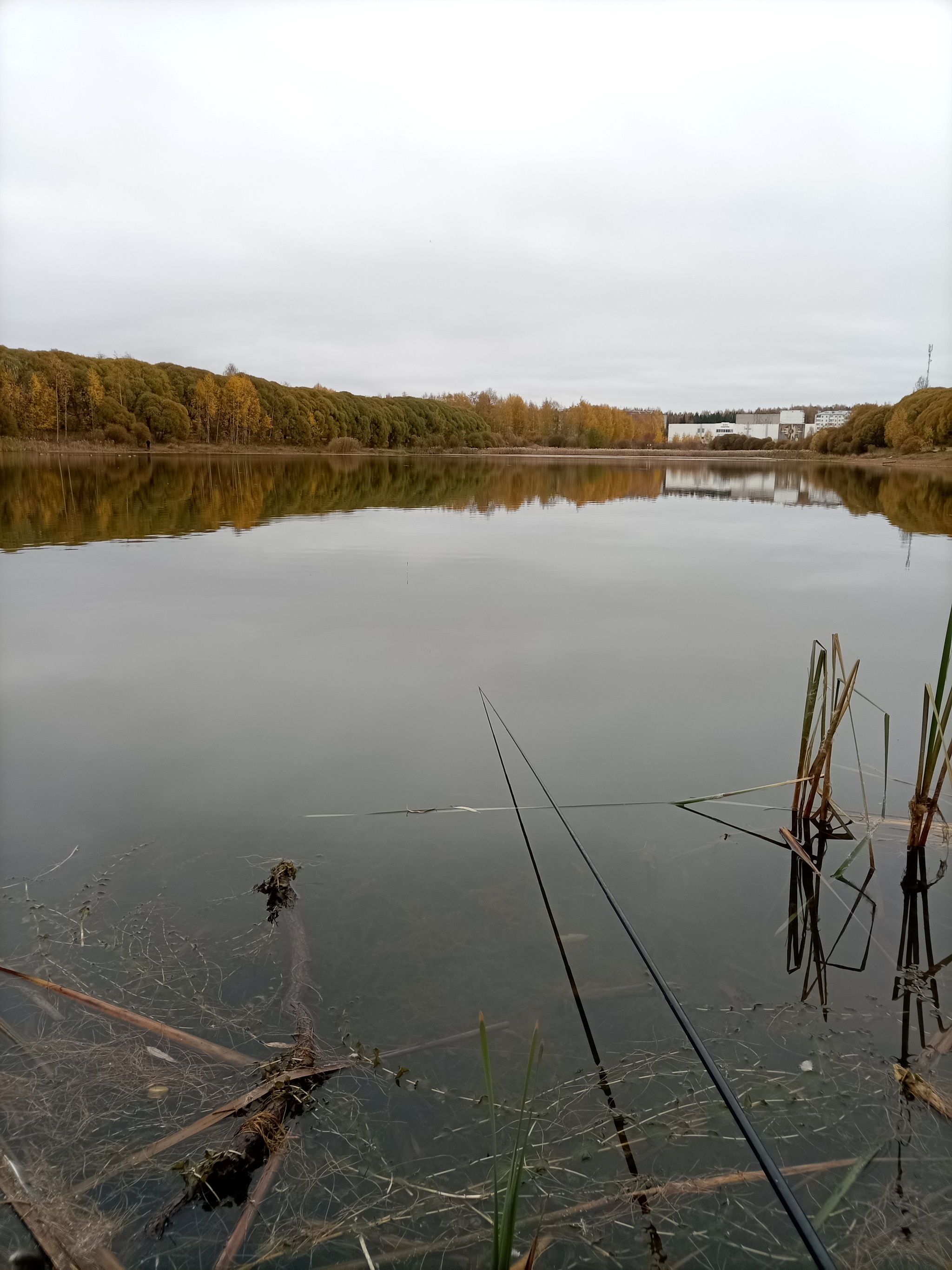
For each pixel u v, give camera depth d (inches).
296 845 113.8
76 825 118.0
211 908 99.3
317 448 2298.2
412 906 100.3
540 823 121.4
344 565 333.1
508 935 95.2
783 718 161.8
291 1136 67.2
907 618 241.3
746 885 108.3
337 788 130.2
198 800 125.9
